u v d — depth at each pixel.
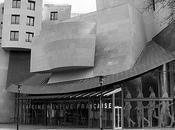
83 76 37.09
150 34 40.88
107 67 35.50
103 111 32.78
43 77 44.91
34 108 42.78
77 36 36.72
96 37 38.31
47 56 39.38
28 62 51.12
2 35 49.00
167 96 32.69
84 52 36.44
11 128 33.12
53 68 38.19
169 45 35.03
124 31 35.81
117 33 36.38
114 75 33.53
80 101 36.16
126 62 34.44
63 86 37.41
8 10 49.72
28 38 49.72
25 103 45.03
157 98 32.78
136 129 29.62
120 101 32.62
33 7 51.03
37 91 39.91
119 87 32.91
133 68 33.12
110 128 31.83
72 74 38.50
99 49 37.47
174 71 33.19
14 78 49.72
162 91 32.94
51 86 39.38
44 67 39.78
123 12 36.38
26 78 49.59
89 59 36.41
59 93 36.72
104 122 32.56
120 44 35.75
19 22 49.56
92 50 36.53
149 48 37.88
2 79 49.94
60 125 38.12
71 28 37.06
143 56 36.06
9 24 49.28
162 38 37.06
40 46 40.75
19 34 49.16
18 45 48.75
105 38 37.38
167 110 32.41
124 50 35.16
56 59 37.75
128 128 31.52
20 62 50.94
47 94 38.91
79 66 36.59
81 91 35.03
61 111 38.44
